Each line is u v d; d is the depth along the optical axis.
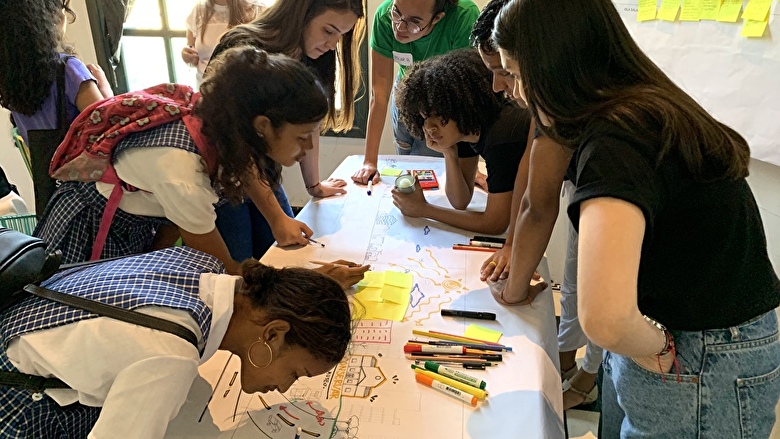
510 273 1.13
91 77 1.45
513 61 0.82
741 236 0.81
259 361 0.84
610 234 0.61
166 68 2.96
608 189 0.64
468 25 1.81
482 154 1.45
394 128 2.23
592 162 0.68
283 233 1.41
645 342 0.67
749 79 1.48
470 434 0.84
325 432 0.85
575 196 0.67
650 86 0.77
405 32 1.73
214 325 0.80
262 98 1.06
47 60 1.36
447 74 1.32
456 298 1.18
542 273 1.28
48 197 1.45
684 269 0.80
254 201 1.43
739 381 0.86
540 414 0.88
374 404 0.90
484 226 1.44
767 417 0.91
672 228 0.78
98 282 0.81
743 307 0.84
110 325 0.74
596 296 0.60
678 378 0.87
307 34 1.50
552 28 0.74
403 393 0.92
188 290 0.83
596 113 0.74
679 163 0.73
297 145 1.14
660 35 1.70
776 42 1.39
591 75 0.76
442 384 0.93
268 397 0.92
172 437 0.85
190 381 0.76
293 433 0.85
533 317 1.12
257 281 0.86
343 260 1.30
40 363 0.75
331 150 2.97
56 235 1.19
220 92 1.07
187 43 2.59
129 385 0.71
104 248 1.22
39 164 1.43
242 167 1.10
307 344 0.81
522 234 1.07
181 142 1.11
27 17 1.31
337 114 1.82
